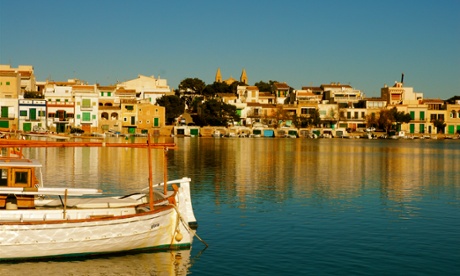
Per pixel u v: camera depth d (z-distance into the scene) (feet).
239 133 517.96
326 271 73.92
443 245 87.30
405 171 209.77
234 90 631.56
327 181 170.60
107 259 77.15
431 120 560.61
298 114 548.72
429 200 133.08
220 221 103.30
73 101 446.19
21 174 78.43
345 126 554.05
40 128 386.73
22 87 484.33
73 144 77.30
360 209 118.62
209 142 413.39
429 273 73.46
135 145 81.66
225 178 173.58
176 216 82.23
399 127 550.77
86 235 75.20
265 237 91.15
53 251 74.43
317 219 106.52
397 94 580.71
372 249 84.53
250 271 73.77
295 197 134.31
